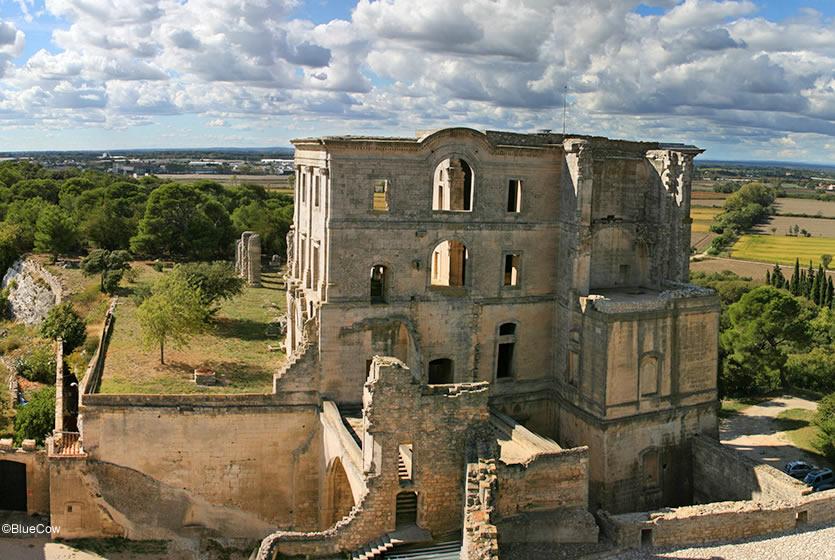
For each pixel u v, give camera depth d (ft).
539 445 157.28
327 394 176.86
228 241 436.76
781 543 159.33
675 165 197.36
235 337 247.70
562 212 192.65
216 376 201.98
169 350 226.58
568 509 153.17
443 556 137.28
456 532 145.79
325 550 139.54
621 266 206.59
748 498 177.99
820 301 428.97
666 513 160.25
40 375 258.57
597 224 200.23
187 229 416.05
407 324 177.78
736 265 579.07
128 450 169.58
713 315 191.21
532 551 147.95
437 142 175.94
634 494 184.34
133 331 250.16
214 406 171.94
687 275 200.03
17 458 176.45
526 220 190.29
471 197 183.21
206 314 236.63
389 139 170.81
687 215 198.18
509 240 188.96
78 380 220.43
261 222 440.86
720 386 274.57
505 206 187.11
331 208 169.99
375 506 140.77
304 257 200.34
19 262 435.12
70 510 168.96
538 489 150.41
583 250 187.42
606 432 178.09
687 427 191.31
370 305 176.76
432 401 141.38
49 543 168.04
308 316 187.42
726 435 234.79
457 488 145.07
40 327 288.30
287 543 138.10
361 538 140.97
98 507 169.78
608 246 203.92
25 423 199.21
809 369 282.56
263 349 233.96
